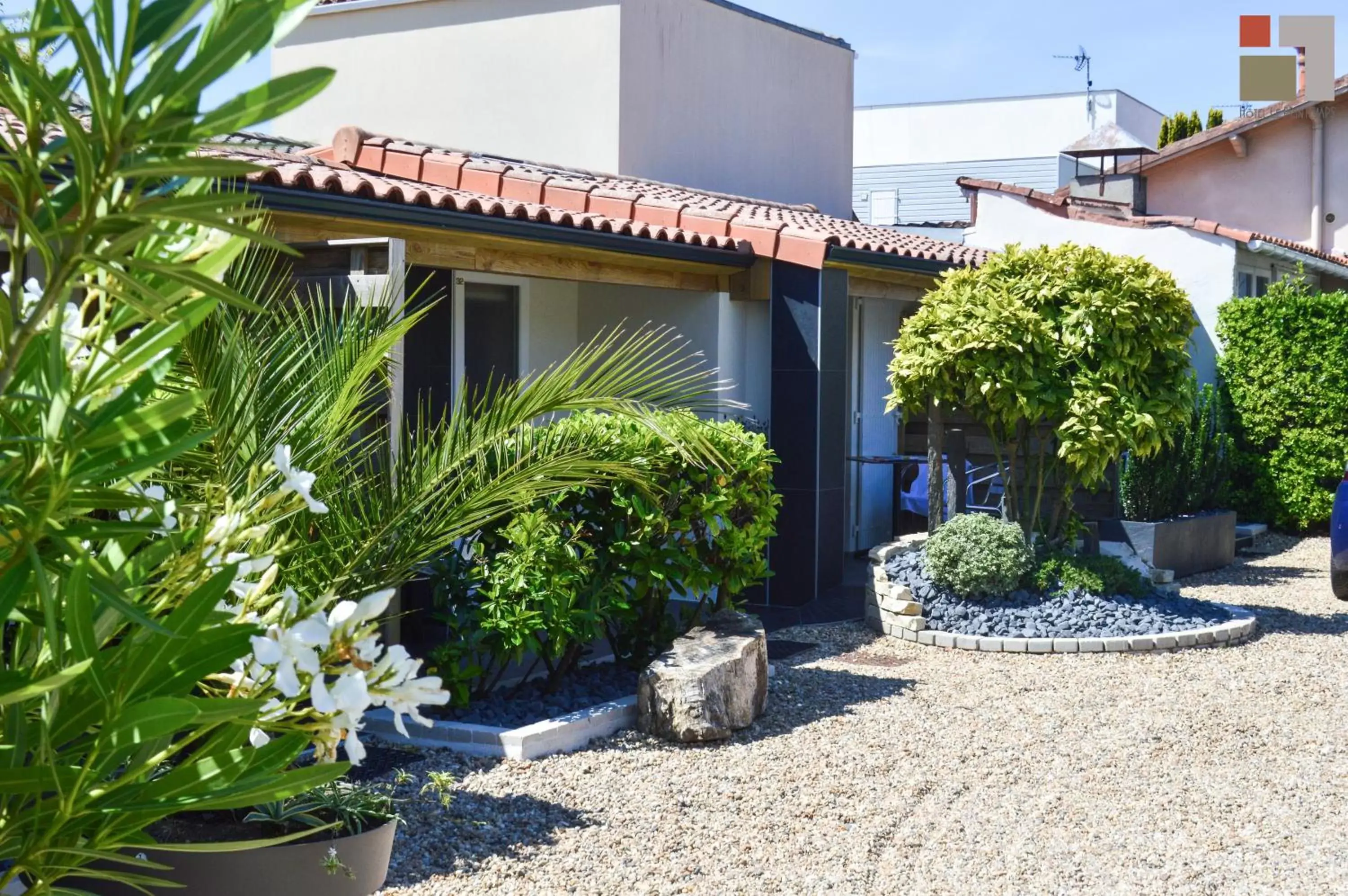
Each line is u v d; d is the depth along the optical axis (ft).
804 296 37.40
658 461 24.08
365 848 13.01
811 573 37.47
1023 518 36.65
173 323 5.91
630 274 35.04
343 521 16.46
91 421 5.64
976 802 20.39
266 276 16.48
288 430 13.84
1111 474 44.70
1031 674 29.37
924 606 33.55
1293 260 62.34
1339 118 72.38
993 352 33.53
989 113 127.54
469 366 37.60
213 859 12.09
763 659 25.05
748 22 60.03
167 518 7.48
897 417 50.08
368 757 20.84
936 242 56.59
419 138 57.88
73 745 8.38
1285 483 54.24
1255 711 26.37
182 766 6.61
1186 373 35.19
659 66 54.95
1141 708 26.48
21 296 5.23
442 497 17.62
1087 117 122.83
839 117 66.59
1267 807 20.52
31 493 5.76
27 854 6.45
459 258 29.81
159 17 4.53
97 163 4.55
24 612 6.52
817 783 20.90
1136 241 57.98
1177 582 43.27
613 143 52.95
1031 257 34.32
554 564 23.22
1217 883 17.28
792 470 37.68
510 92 55.42
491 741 21.48
